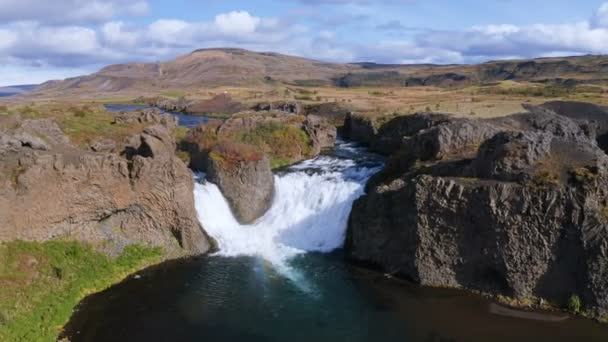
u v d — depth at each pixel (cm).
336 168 6888
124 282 4316
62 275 3981
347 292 4241
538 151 4125
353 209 5022
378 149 8781
